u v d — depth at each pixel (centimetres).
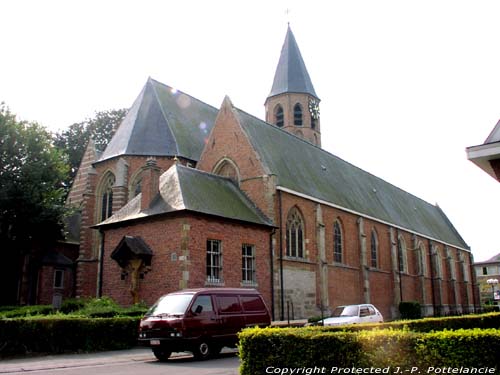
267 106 6084
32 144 3969
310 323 2756
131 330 2077
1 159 3847
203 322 1756
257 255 3036
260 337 1081
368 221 4566
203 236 2692
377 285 4503
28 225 3844
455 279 6781
